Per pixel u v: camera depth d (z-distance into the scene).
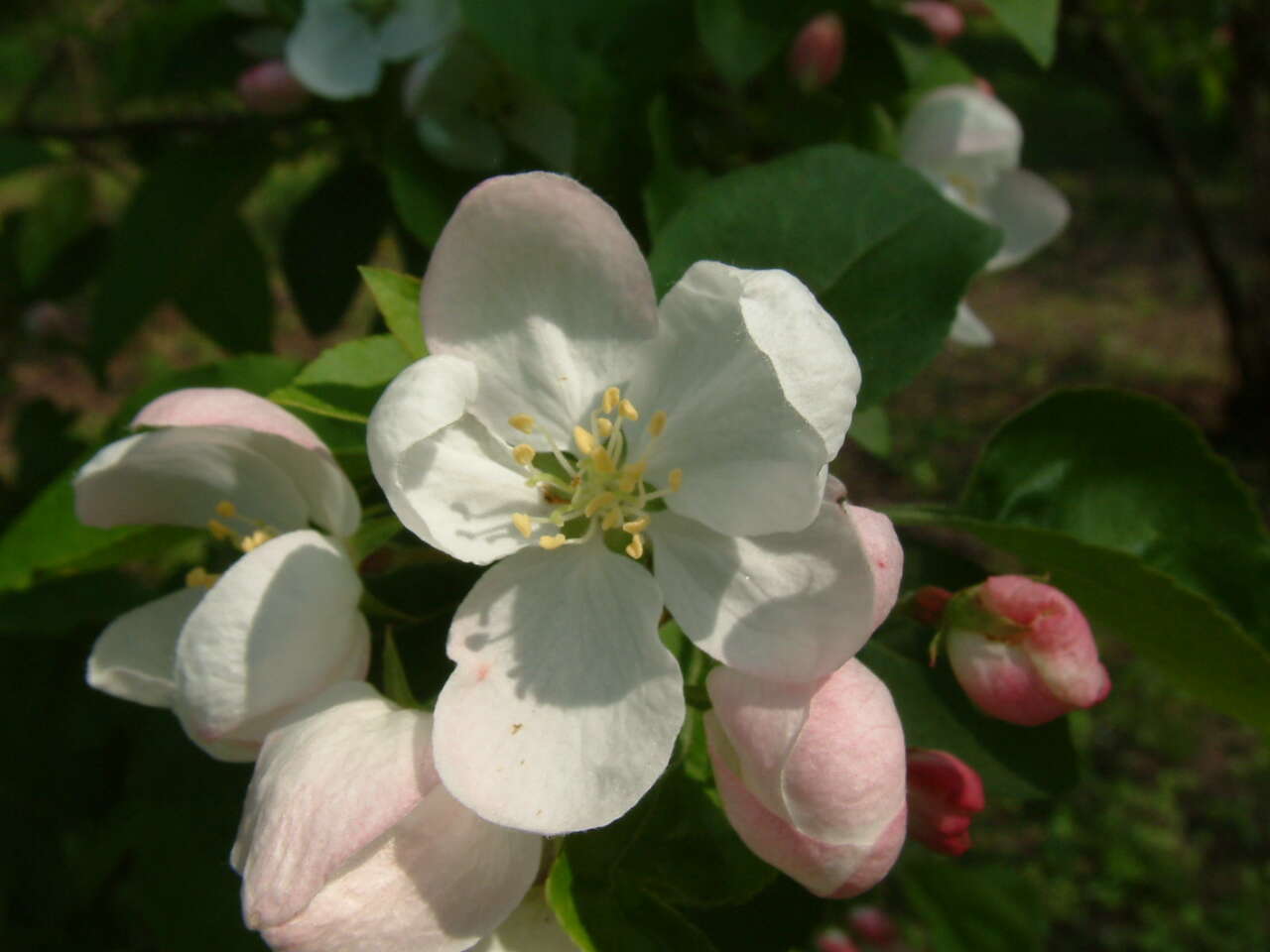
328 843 0.07
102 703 0.15
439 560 0.09
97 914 0.16
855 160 0.10
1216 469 0.11
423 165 0.13
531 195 0.08
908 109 0.13
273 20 0.16
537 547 0.08
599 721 0.08
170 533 0.11
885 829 0.07
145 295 0.16
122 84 0.18
